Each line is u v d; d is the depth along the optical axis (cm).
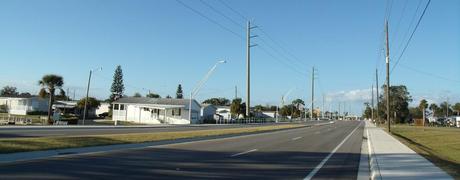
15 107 9150
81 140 2283
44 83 5947
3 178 1158
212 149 2302
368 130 6081
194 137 3181
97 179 1205
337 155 2198
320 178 1386
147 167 1488
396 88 14162
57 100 10781
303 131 5300
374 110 15612
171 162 1658
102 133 3325
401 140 3672
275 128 5841
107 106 11469
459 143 4244
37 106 9300
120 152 1975
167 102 8425
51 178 1188
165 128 5062
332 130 5838
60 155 1770
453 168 1638
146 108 8281
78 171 1337
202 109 9644
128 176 1276
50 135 2848
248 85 7994
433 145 3953
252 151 2252
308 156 2092
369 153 2325
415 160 1900
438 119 14412
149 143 2530
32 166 1403
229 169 1513
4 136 2656
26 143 1962
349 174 1502
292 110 16762
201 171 1438
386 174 1444
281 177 1370
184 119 8175
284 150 2384
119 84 11988
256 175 1394
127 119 8394
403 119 14488
